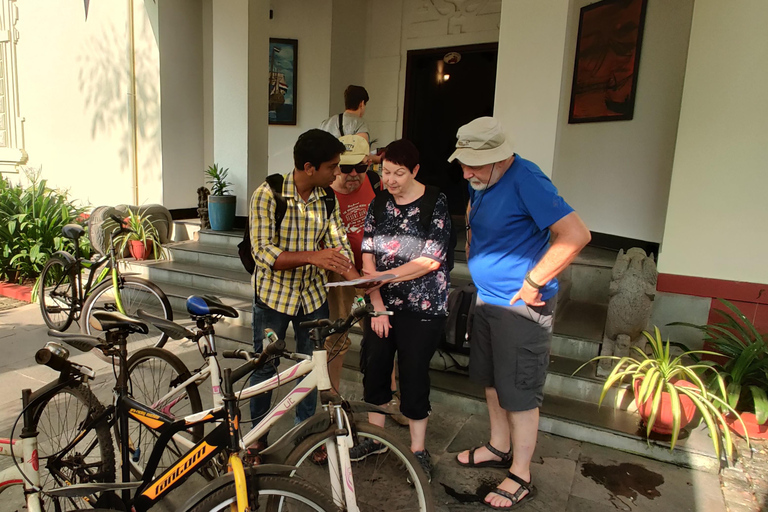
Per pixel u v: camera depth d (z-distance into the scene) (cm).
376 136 733
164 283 531
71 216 606
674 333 366
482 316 236
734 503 238
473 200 234
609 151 509
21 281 571
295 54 691
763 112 328
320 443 183
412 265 225
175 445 215
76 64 687
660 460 271
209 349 199
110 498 177
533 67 406
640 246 483
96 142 690
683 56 445
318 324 186
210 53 680
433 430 296
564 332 355
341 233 254
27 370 364
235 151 595
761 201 335
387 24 706
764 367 296
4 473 180
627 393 302
